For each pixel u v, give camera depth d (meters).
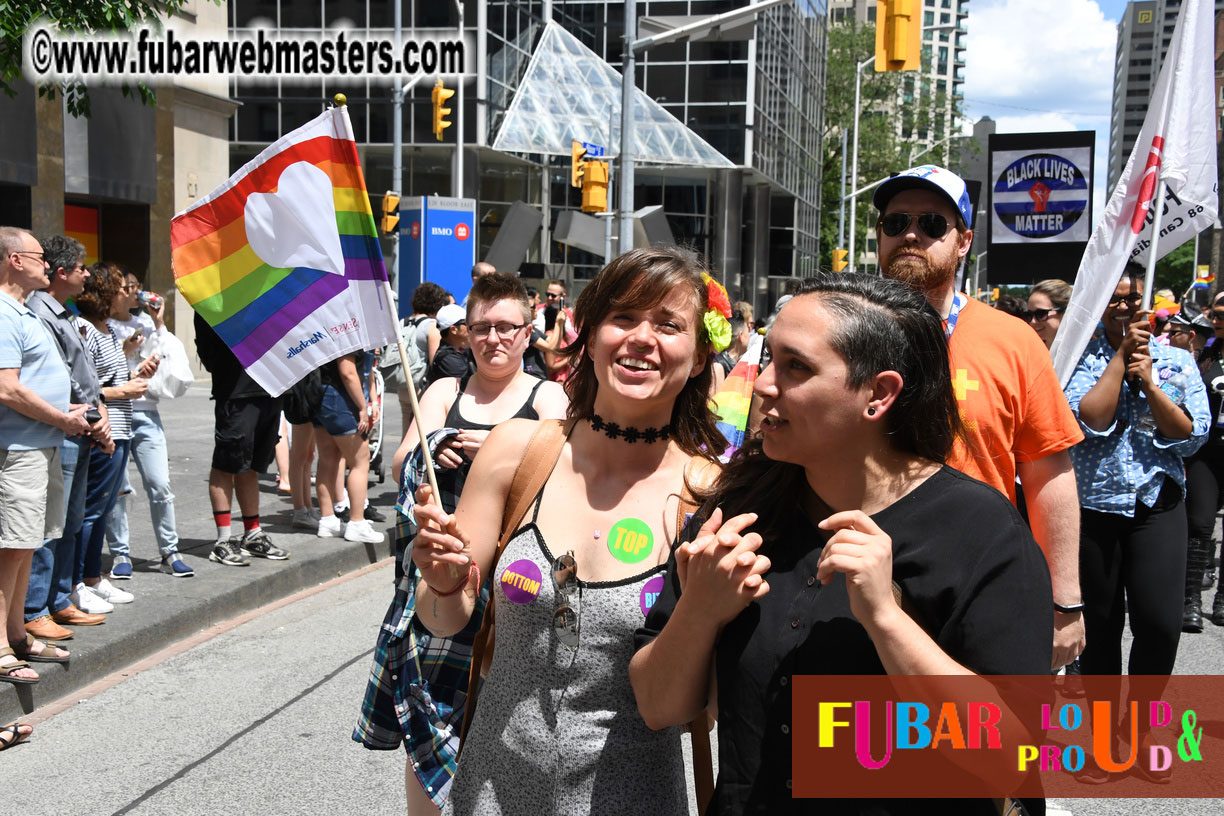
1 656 4.66
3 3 7.22
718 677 1.79
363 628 6.18
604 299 2.22
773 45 45.34
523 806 2.16
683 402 2.35
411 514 2.98
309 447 8.30
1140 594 4.29
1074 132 6.91
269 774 4.14
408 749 2.84
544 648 2.17
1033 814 1.68
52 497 4.80
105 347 5.91
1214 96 4.12
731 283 43.72
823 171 65.06
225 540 7.00
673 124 38.94
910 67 11.26
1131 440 4.32
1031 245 7.08
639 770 2.13
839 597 1.72
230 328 3.07
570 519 2.24
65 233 19.61
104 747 4.37
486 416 3.86
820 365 1.69
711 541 1.71
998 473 2.78
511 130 34.12
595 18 42.81
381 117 34.66
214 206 3.07
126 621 5.60
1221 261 44.88
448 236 21.20
